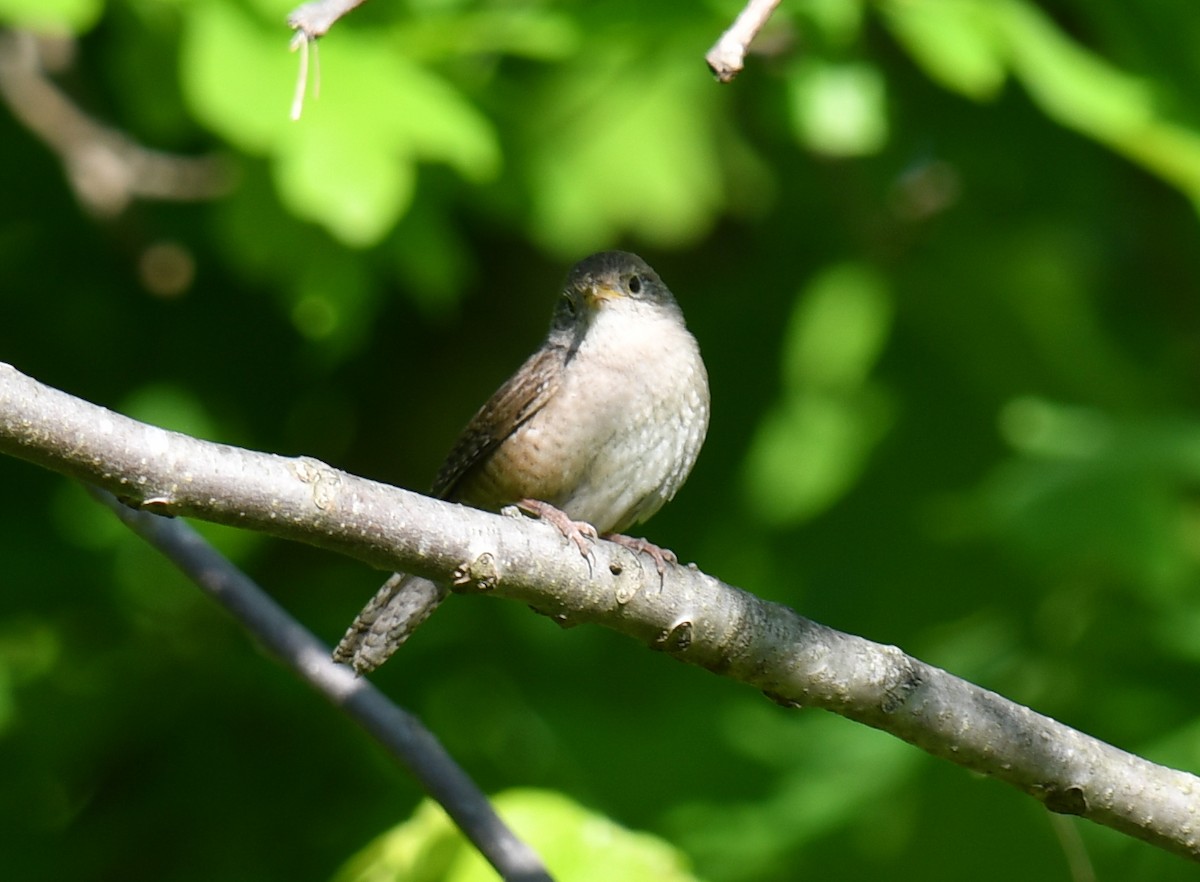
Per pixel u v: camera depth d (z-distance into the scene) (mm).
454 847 7906
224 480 5594
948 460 12820
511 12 10164
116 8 9625
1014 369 12969
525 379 9398
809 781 11391
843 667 6848
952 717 6883
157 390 12930
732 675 6891
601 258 9625
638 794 11336
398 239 11047
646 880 7641
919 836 11062
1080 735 6996
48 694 11742
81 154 12258
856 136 11172
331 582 12922
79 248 13031
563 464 9328
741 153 13180
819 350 12898
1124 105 10266
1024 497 10523
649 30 9906
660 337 9352
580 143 12195
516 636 12375
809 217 13602
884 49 12484
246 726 11750
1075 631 11375
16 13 8680
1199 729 10664
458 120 9539
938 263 13125
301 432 13438
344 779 11672
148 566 12438
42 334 12945
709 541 12953
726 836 11078
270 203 10562
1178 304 13344
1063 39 10758
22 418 5242
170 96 10375
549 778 11367
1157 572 10219
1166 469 10516
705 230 13250
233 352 13219
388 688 11883
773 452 12828
